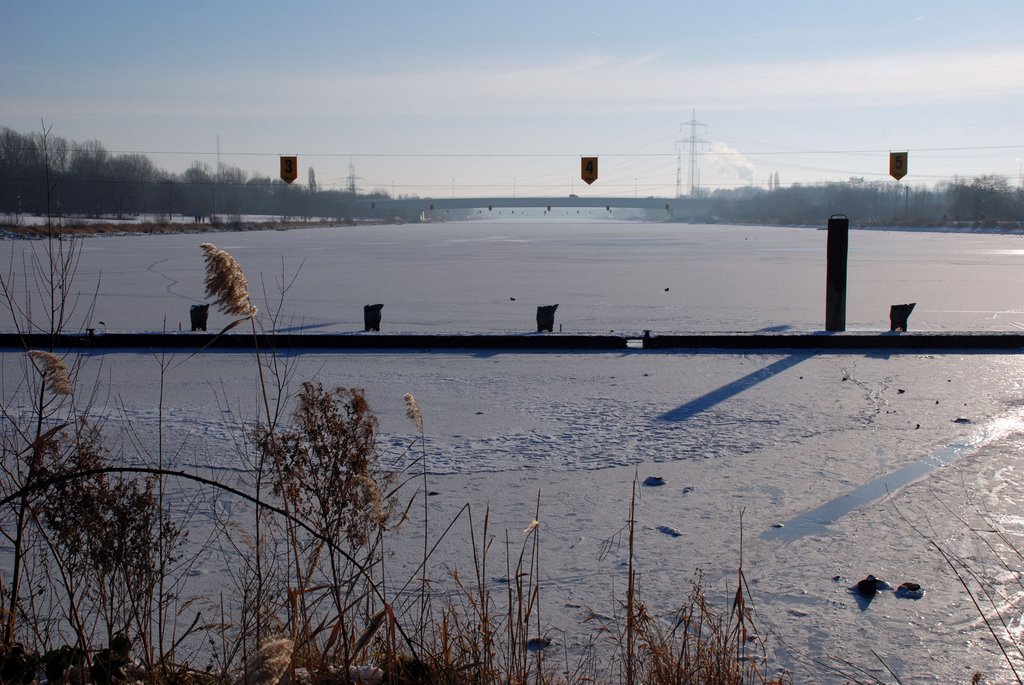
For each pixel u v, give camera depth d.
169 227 88.94
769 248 60.69
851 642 4.72
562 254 51.66
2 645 3.62
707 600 5.21
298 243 68.88
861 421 9.83
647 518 6.67
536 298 24.66
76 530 3.64
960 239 78.75
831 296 16.44
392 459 8.18
